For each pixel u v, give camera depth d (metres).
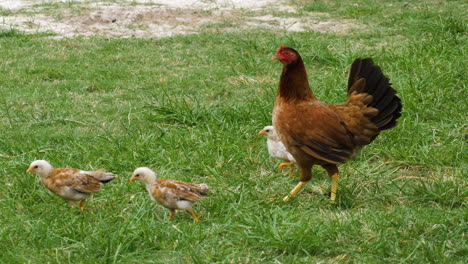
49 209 7.63
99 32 15.00
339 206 7.85
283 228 7.05
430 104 10.71
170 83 12.02
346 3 17.33
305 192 8.28
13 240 6.85
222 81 12.20
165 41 14.32
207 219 7.43
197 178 8.57
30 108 10.78
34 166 7.63
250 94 11.55
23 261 6.44
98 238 6.80
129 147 9.27
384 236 6.88
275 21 15.92
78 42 14.11
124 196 7.95
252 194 8.05
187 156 9.02
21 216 7.34
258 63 12.93
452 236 6.91
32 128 10.05
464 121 10.13
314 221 7.38
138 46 14.02
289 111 7.84
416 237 6.91
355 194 8.14
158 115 10.42
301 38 14.52
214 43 14.30
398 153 9.10
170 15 16.12
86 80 12.16
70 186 7.51
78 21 15.55
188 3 17.34
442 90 11.17
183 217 7.57
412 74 12.11
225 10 16.75
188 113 10.41
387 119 7.74
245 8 17.03
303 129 7.71
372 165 8.97
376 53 13.24
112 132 9.95
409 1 17.42
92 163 8.87
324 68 12.94
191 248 6.71
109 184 8.29
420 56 12.90
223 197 7.93
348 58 12.88
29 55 13.27
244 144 9.54
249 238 6.86
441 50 13.06
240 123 10.30
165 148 9.41
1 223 7.23
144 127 10.19
